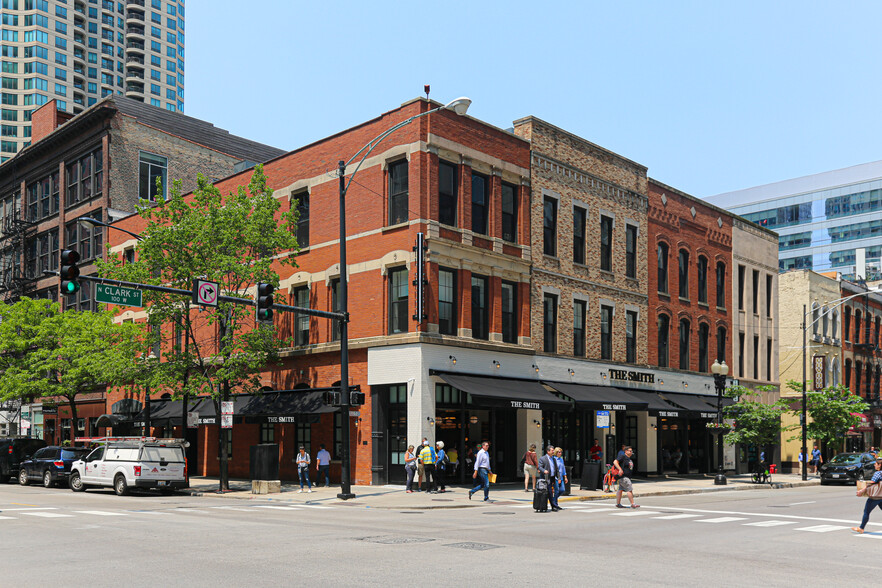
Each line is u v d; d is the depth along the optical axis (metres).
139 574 11.38
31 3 124.88
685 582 11.24
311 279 33.97
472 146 32.06
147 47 141.38
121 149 48.62
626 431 40.38
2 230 56.84
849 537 17.22
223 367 30.58
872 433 66.44
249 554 13.34
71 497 27.89
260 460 28.95
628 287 39.97
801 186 121.06
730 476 45.94
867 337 66.94
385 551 13.78
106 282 21.62
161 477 28.88
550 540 15.73
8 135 121.88
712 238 47.19
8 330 41.28
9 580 10.90
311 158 34.78
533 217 34.66
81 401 48.19
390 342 30.20
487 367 31.81
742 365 49.41
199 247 30.72
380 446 30.52
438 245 30.30
